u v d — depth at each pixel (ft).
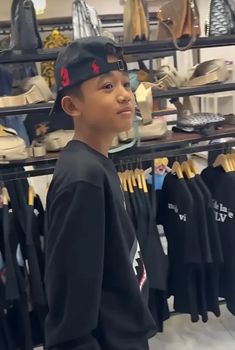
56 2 12.41
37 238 5.57
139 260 2.95
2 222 5.37
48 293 2.52
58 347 2.53
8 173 5.48
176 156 6.36
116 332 2.67
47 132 6.25
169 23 5.87
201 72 6.39
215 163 6.41
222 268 6.46
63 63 2.53
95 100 2.45
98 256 2.41
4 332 5.65
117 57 2.52
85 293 2.39
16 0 5.31
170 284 6.57
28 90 5.55
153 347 6.79
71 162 2.45
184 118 6.57
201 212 5.98
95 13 6.03
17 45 5.27
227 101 12.61
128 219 2.77
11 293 5.30
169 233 6.44
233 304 6.39
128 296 2.68
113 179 2.64
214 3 5.98
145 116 5.82
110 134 2.60
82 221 2.35
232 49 12.66
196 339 6.95
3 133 5.69
